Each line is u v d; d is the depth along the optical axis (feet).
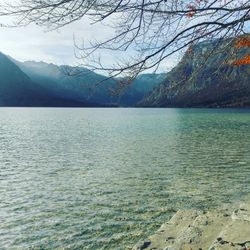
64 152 160.86
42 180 98.94
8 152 164.04
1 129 317.83
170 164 122.72
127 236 55.62
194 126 330.34
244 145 178.60
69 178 100.89
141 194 80.94
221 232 37.35
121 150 163.63
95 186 89.92
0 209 70.79
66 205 73.10
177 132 264.11
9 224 62.08
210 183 91.86
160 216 65.00
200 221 42.91
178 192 82.64
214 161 128.47
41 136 247.70
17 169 118.01
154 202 74.08
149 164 122.83
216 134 245.04
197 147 171.01
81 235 56.49
